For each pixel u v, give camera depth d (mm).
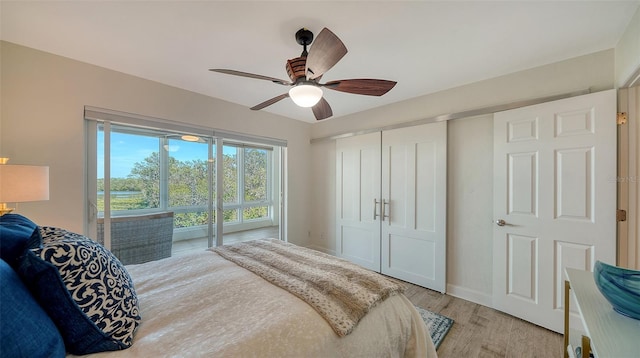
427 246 2754
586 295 1047
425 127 2754
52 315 770
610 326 841
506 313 2176
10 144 1820
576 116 1830
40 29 1646
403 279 2953
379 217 3188
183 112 2693
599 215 1736
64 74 2016
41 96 1925
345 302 1157
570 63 1940
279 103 3152
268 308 1088
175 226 2801
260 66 2145
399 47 1809
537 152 2004
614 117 1687
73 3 1390
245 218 4621
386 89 1685
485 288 2389
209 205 3025
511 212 2145
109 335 828
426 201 2758
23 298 700
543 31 1609
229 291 1250
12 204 1829
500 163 2211
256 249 1970
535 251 2014
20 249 910
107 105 2219
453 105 2557
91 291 834
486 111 2311
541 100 2020
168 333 915
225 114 3055
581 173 1807
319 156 4008
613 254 1689
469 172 2492
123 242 2455
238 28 1612
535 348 1740
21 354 610
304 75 1596
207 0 1357
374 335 1137
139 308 1071
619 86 1706
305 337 951
